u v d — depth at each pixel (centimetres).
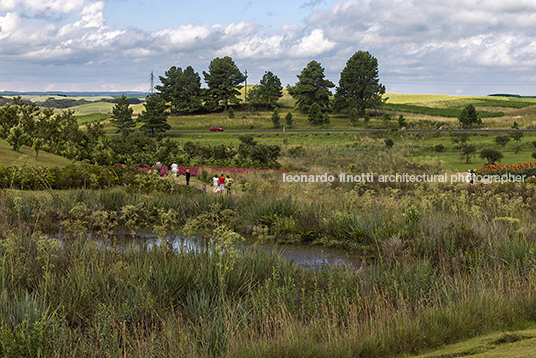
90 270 655
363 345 441
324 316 511
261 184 2112
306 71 13962
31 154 2820
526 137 7194
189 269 678
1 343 415
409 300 593
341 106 13212
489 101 17600
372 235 1103
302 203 1454
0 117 3750
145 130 10862
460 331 466
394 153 5962
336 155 5772
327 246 1134
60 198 1369
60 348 430
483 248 849
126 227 1273
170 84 14800
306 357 418
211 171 3166
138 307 555
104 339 451
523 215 1284
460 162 5125
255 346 429
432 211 1294
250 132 10675
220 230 659
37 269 675
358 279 708
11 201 1305
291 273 749
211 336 479
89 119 15250
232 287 656
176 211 1406
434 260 883
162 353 425
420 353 428
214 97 14788
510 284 583
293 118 13062
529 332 439
